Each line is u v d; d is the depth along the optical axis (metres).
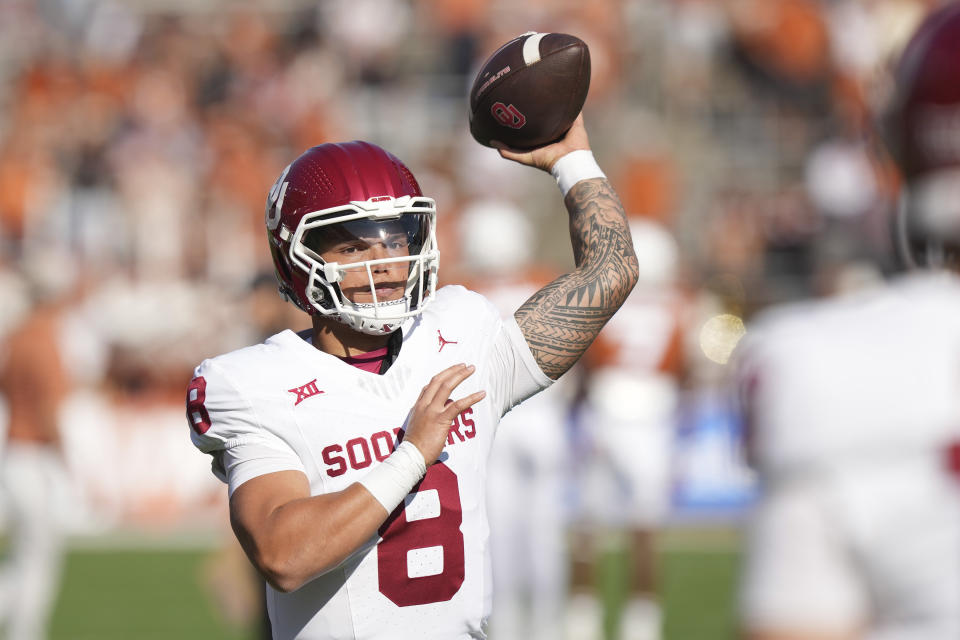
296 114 44.75
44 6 48.78
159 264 39.72
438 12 47.38
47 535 22.28
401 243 8.23
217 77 45.72
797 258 41.09
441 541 7.98
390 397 8.13
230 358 8.22
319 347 8.47
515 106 9.22
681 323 24.39
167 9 48.66
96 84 45.31
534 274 23.44
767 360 4.93
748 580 4.81
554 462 22.25
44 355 21.73
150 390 34.41
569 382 24.86
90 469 33.47
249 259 40.66
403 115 45.84
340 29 47.06
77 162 42.53
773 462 4.81
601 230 9.06
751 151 45.34
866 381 4.75
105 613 24.47
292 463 7.92
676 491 33.06
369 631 7.82
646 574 22.98
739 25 46.81
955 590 4.59
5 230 40.06
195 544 31.36
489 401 8.52
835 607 4.64
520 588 22.36
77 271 38.22
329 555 7.34
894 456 4.69
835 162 40.72
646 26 47.59
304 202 8.23
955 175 4.98
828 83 45.81
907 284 5.07
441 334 8.53
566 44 9.22
